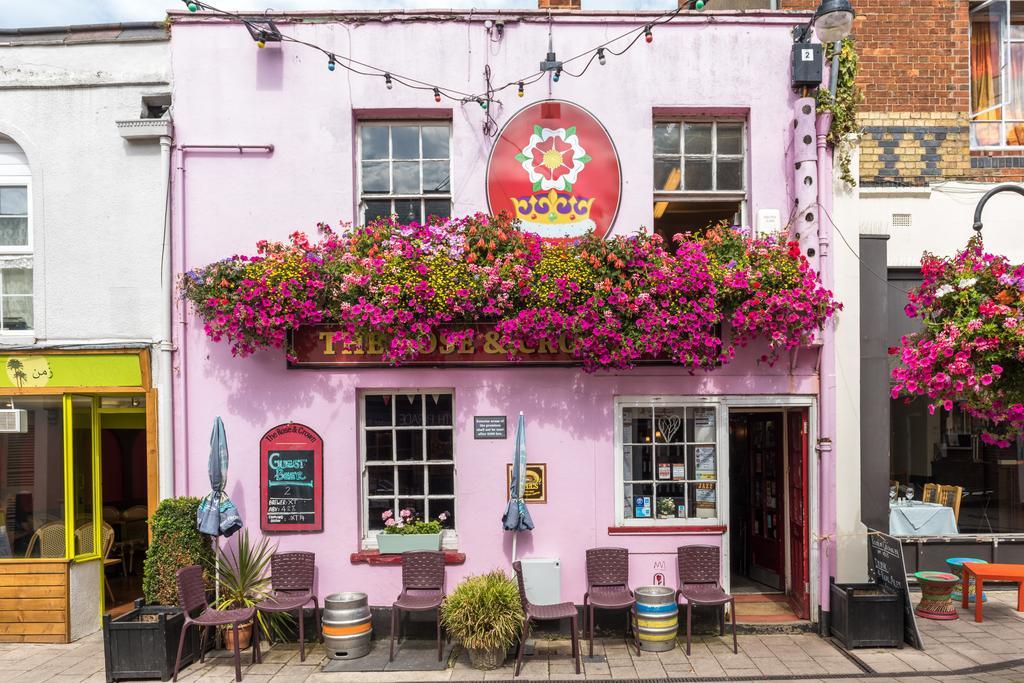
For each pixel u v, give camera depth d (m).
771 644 6.29
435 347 6.56
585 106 6.89
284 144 6.84
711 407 6.83
